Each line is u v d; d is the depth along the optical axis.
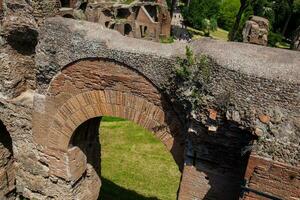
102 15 31.31
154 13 36.56
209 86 6.42
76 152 9.09
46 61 7.94
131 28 34.94
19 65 8.95
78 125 8.34
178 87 6.82
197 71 6.53
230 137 6.64
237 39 25.84
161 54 6.91
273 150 5.84
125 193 13.40
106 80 7.58
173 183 14.27
